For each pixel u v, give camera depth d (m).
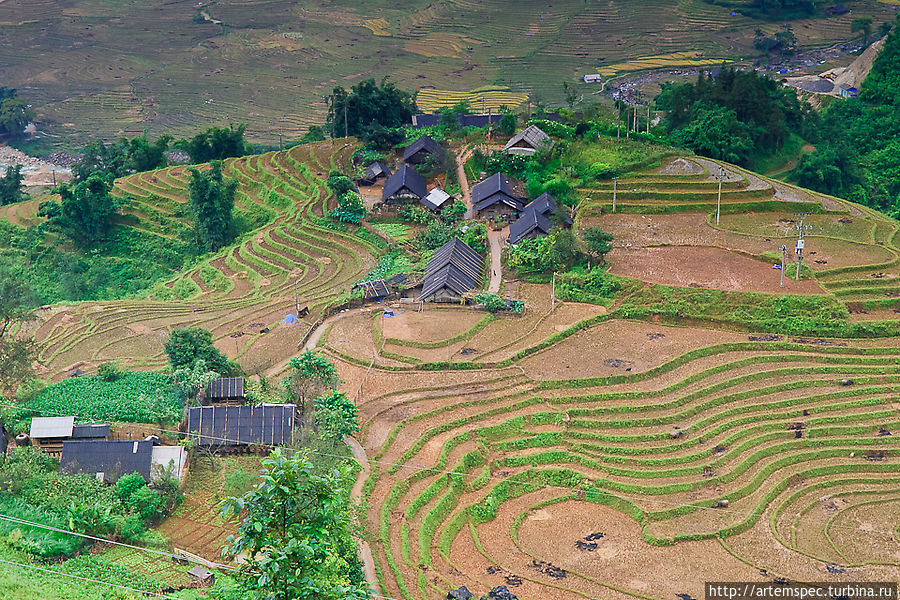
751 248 114.31
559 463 83.94
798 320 100.31
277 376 94.75
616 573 71.62
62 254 143.50
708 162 135.38
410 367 95.50
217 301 118.69
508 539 75.75
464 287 106.81
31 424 79.88
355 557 66.75
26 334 112.69
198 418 81.50
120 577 63.56
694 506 78.38
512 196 125.88
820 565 72.19
